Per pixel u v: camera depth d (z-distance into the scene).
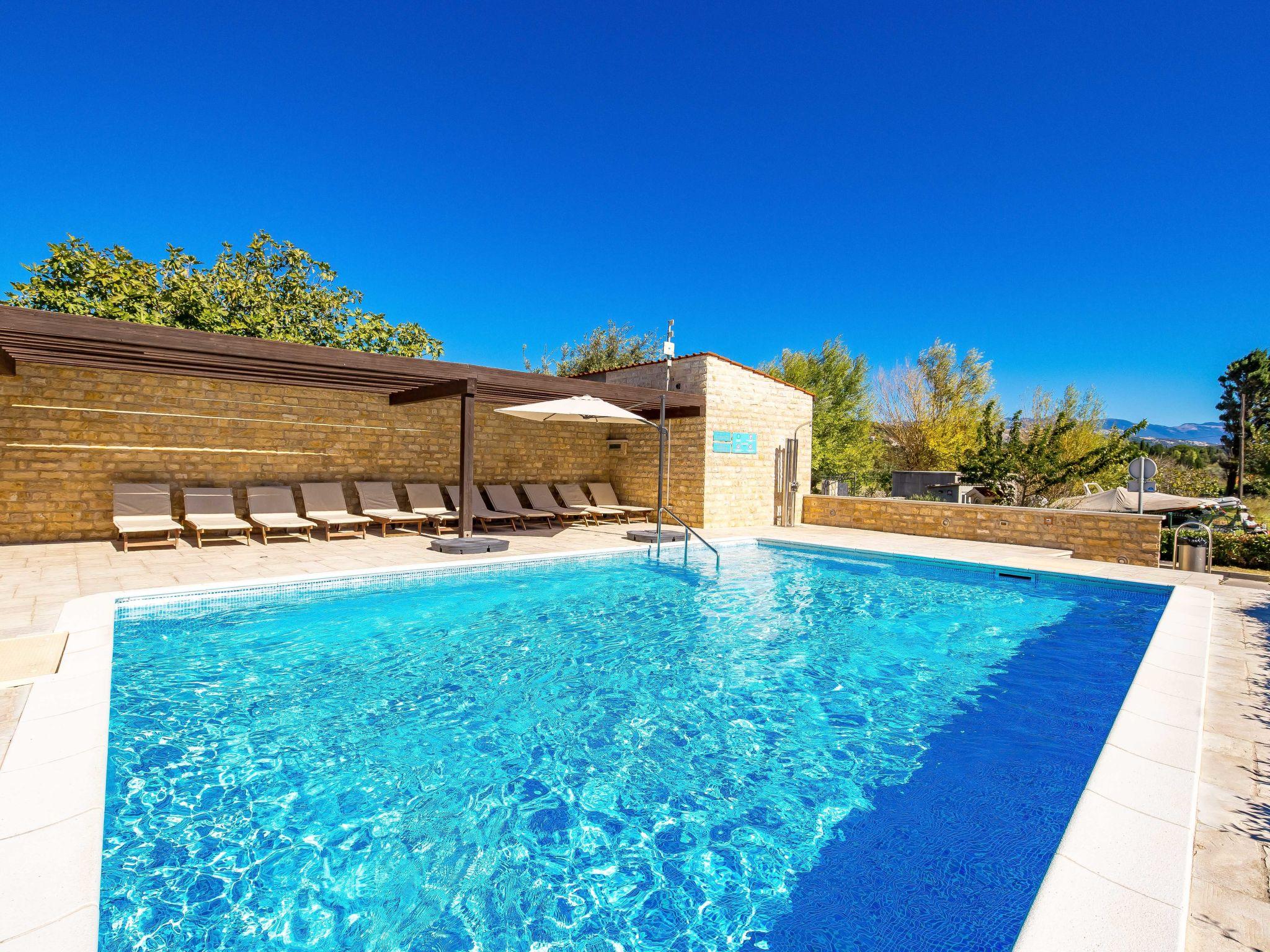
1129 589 7.82
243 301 17.67
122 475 9.52
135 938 2.13
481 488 13.16
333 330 20.11
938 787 3.30
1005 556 9.54
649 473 14.31
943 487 18.20
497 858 2.67
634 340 28.94
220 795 3.07
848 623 6.54
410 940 2.18
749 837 2.84
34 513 8.91
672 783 3.33
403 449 12.38
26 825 2.19
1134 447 18.48
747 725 4.07
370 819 2.92
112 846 2.63
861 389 26.92
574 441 14.98
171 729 3.75
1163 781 2.69
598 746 3.74
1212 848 2.26
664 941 2.20
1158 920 1.79
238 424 10.52
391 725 3.93
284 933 2.19
